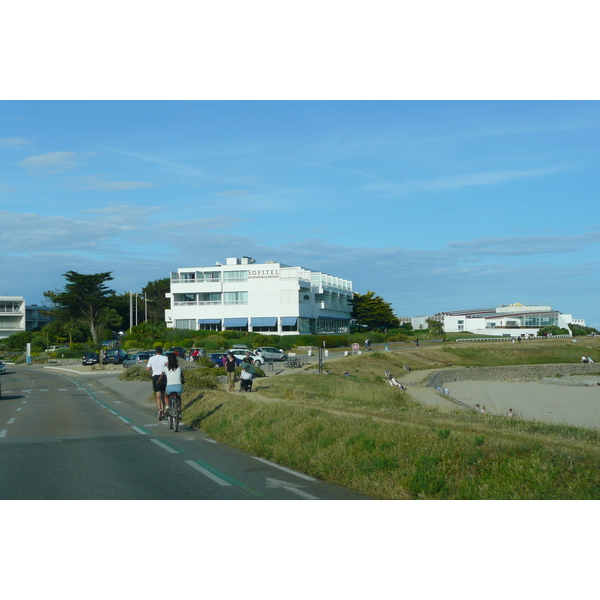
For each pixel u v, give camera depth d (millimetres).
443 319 133250
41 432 15961
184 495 8641
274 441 12172
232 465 10906
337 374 45781
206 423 16188
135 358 58875
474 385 58000
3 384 42438
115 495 8641
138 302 128375
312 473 10094
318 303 97438
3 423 18203
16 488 9062
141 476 9906
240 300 91500
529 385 58375
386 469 9078
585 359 83750
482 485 8055
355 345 52812
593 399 44094
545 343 97062
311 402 18938
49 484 9320
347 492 8820
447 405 31438
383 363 62250
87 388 36219
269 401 19844
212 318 92188
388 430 10812
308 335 82812
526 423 15617
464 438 9648
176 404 16156
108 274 104562
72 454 12172
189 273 95625
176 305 93875
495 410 32781
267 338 76688
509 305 151625
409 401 25688
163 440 14297
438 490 8359
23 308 121562
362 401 21359
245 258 98562
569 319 143250
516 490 7758
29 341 106625
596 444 10117
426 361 73625
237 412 16062
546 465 8000
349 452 10023
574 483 7504
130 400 26750
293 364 52781
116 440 14320
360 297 113312
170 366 16422
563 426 15500
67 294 101000
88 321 103812
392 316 113625
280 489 8992
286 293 89750
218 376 38625
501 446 8922
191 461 11305
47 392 33281
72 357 88188
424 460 8938
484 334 126938
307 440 11625
